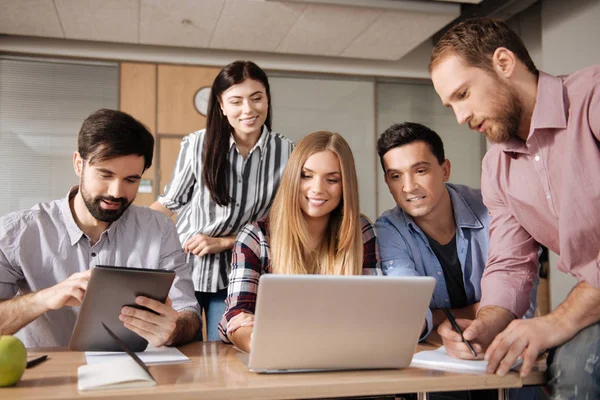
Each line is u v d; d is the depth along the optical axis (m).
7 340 1.17
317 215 1.78
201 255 2.42
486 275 1.70
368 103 6.17
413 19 5.00
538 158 1.49
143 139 1.69
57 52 5.42
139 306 1.42
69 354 1.49
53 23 4.95
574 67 5.07
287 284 1.19
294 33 5.27
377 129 6.17
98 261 1.85
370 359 1.32
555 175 1.47
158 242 1.93
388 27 5.17
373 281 1.24
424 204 2.00
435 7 4.88
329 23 5.06
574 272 1.43
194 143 2.53
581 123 1.37
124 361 1.28
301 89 6.02
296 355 1.27
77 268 1.83
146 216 1.96
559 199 1.48
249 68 2.41
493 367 1.31
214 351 1.57
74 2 4.55
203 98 5.73
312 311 1.23
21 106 5.36
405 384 1.23
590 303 1.29
